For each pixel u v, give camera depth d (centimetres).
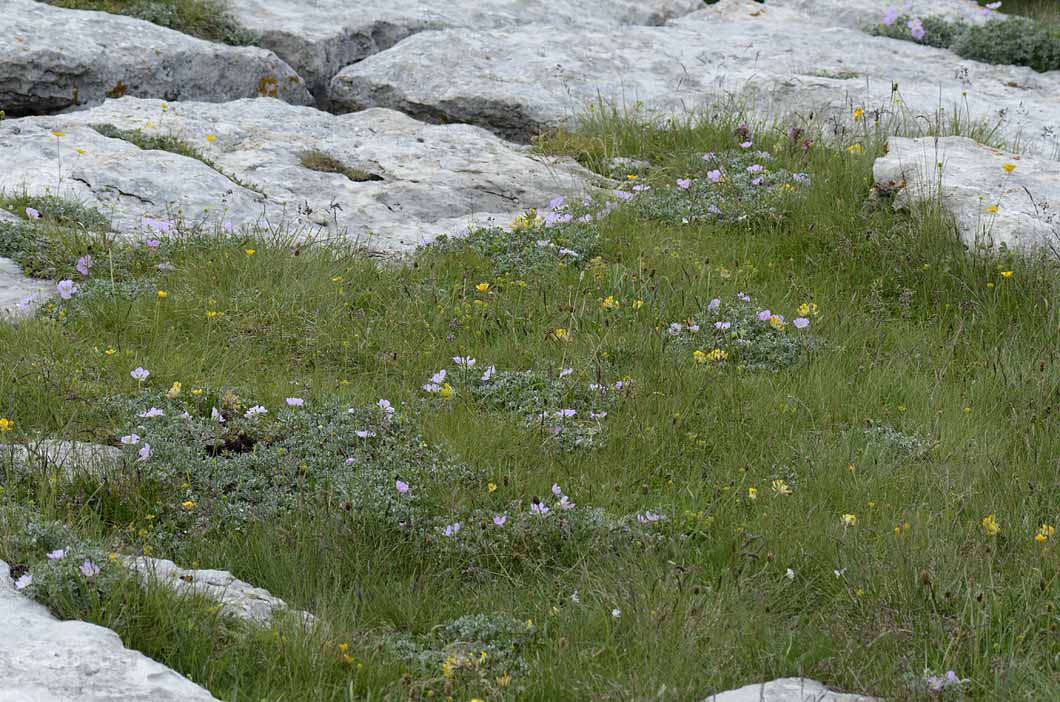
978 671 448
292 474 590
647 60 1470
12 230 858
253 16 1471
